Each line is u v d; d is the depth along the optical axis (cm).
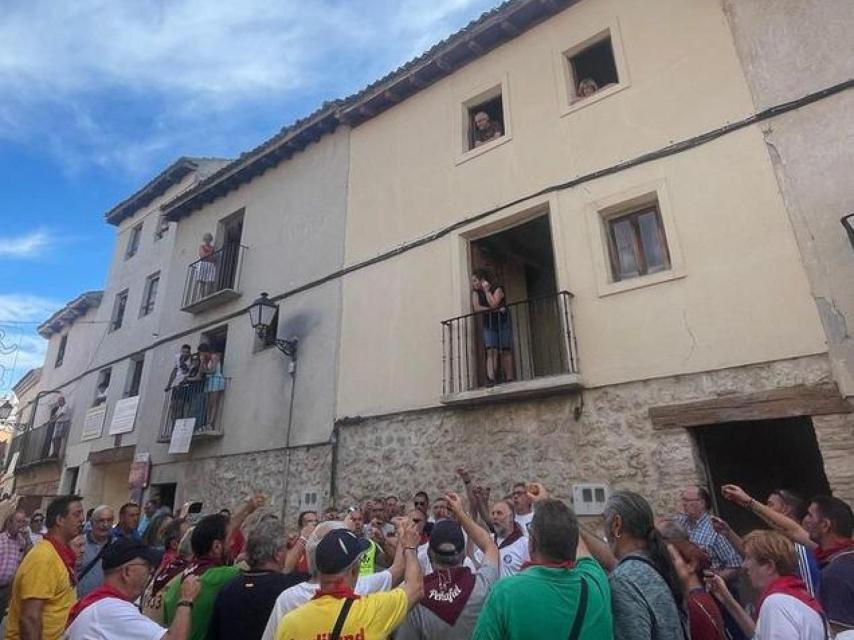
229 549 339
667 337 528
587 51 712
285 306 930
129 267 1523
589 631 183
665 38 626
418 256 766
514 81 747
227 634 244
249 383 933
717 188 541
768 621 217
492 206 707
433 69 835
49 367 1845
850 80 499
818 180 490
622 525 225
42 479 1534
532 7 733
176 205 1270
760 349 479
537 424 582
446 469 637
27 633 279
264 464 848
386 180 860
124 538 263
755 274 499
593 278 593
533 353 814
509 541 366
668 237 555
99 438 1295
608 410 541
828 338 450
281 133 1039
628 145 615
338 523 247
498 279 806
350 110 928
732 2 589
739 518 530
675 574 220
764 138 529
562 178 654
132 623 228
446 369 678
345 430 759
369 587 263
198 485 941
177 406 1043
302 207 988
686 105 587
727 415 475
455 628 250
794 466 548
